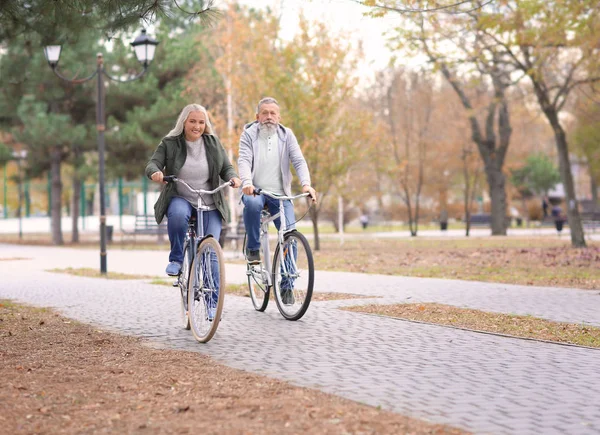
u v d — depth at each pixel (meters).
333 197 29.78
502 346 8.12
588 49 21.83
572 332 9.14
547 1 19.72
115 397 5.82
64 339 8.62
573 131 49.25
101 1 9.38
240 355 7.59
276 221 10.27
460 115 49.22
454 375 6.67
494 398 5.84
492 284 14.95
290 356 7.54
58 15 10.26
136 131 35.81
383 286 14.59
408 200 44.84
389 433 4.81
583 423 5.15
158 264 22.67
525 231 51.56
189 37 40.41
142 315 10.80
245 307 11.34
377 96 49.44
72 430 4.96
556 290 13.74
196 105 8.93
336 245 32.69
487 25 21.53
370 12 11.23
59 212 39.84
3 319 10.45
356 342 8.34
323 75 27.89
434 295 12.95
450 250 26.98
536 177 71.56
